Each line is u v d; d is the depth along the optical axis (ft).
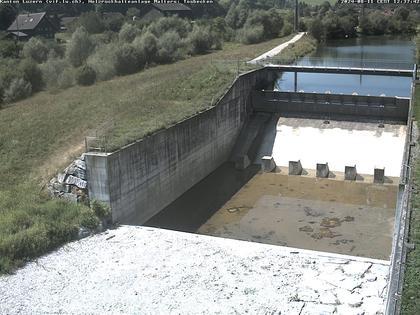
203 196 117.80
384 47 257.34
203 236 86.84
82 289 71.05
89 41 211.41
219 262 77.36
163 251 81.25
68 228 84.94
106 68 185.47
